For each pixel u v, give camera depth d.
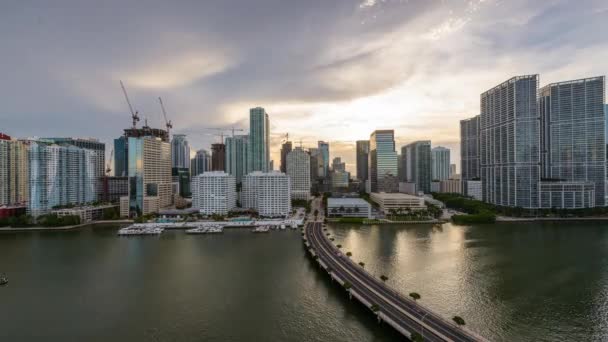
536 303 165.75
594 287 186.38
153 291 189.00
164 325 150.25
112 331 145.50
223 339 138.25
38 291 190.88
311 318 154.88
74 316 159.50
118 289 192.50
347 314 158.50
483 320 148.62
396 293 171.25
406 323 137.00
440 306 161.75
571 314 154.75
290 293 184.25
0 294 186.88
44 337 141.25
